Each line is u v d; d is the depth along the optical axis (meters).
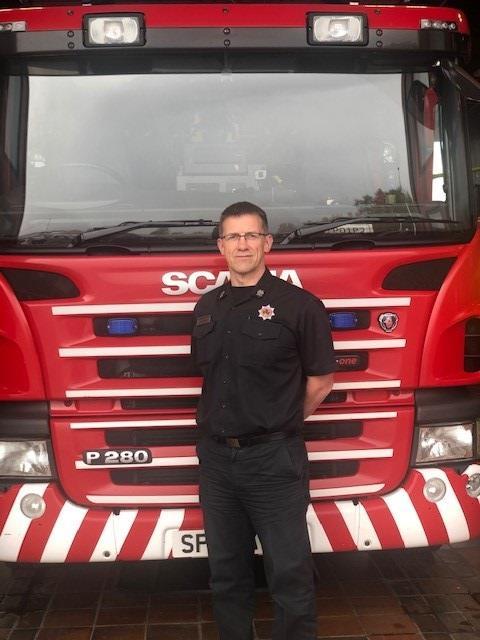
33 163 3.85
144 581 4.44
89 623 4.03
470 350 3.90
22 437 3.74
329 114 3.96
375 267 3.69
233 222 3.26
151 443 3.80
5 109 3.86
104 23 3.79
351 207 3.89
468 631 3.92
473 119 3.98
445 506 3.87
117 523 3.75
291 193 3.89
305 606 3.33
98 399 3.72
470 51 4.12
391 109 3.98
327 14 3.87
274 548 3.33
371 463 3.86
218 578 3.46
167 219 3.77
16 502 3.75
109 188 3.83
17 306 3.66
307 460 3.44
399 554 4.77
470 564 4.66
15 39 3.80
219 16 3.84
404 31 3.92
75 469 3.75
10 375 3.70
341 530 3.81
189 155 3.88
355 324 3.71
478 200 3.93
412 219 3.82
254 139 3.91
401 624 3.99
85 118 3.89
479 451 3.96
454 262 3.81
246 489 3.33
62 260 3.62
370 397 3.83
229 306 3.32
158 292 3.63
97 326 3.66
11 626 4.00
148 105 3.90
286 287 3.32
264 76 3.95
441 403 3.86
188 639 3.87
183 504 3.79
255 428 3.27
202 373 3.43
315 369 3.32
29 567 4.69
